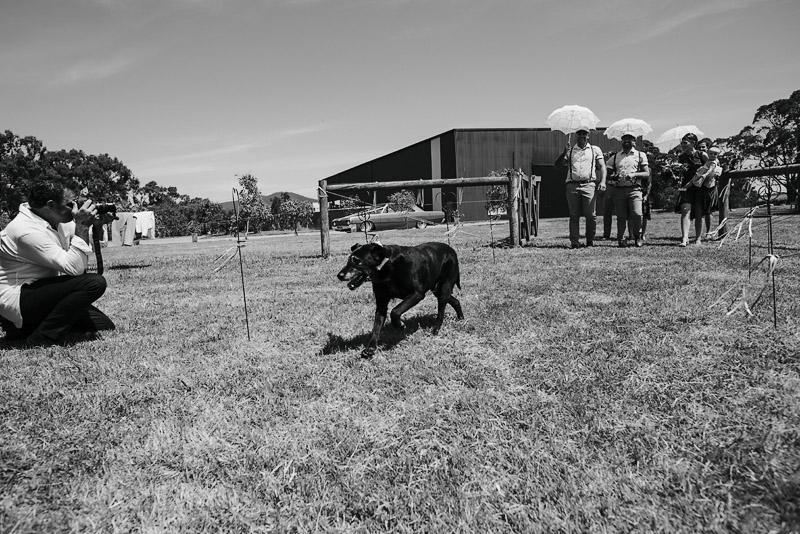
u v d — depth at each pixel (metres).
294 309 6.36
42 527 2.21
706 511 2.08
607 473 2.40
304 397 3.51
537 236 15.38
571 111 12.81
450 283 5.05
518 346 4.39
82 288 4.95
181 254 16.36
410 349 4.47
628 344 4.20
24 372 4.21
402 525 2.11
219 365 4.27
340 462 2.64
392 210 29.03
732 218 17.16
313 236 27.25
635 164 10.88
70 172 55.19
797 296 5.30
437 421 3.01
